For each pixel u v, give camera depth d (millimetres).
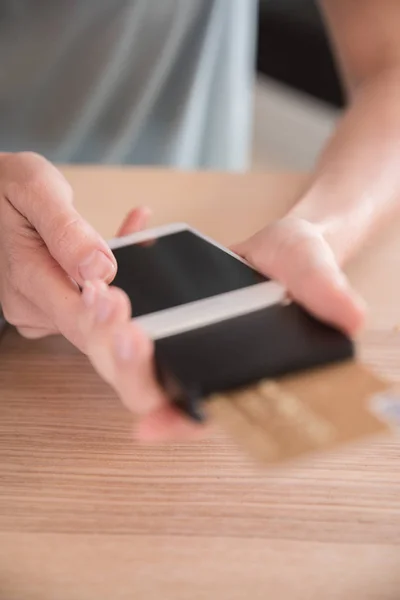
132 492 499
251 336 452
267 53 2064
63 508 492
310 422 415
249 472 508
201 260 530
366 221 650
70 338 547
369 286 638
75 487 502
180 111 1106
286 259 512
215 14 1054
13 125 1059
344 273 651
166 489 500
